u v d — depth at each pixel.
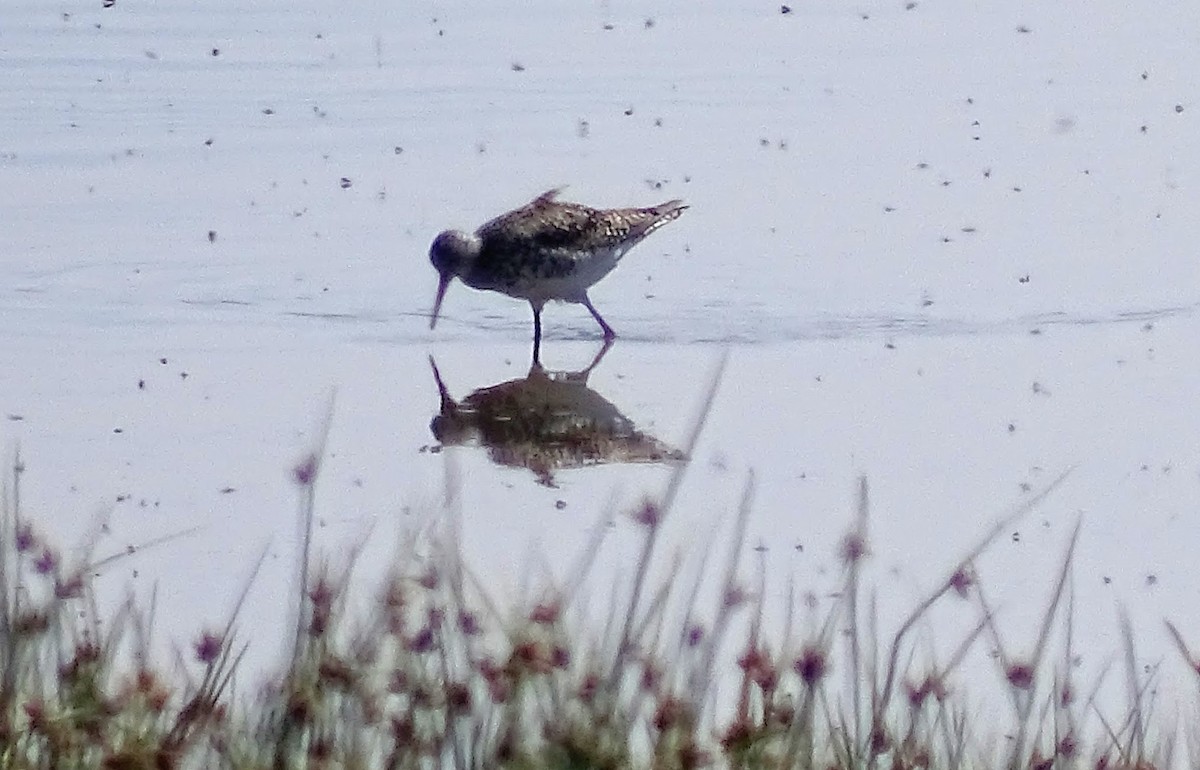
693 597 9.28
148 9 24.16
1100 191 19.48
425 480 13.92
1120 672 11.06
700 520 13.24
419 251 18.27
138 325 16.52
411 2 24.83
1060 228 18.67
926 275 17.73
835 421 15.05
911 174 20.00
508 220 16.84
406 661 8.99
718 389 15.67
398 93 21.92
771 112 21.61
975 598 11.98
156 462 14.05
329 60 22.88
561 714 8.62
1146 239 18.38
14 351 15.93
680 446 14.67
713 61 23.02
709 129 21.12
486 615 9.58
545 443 14.70
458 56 23.05
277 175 19.80
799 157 20.44
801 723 8.70
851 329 16.70
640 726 8.92
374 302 17.23
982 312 16.97
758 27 24.27
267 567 12.38
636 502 13.40
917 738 9.34
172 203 19.05
